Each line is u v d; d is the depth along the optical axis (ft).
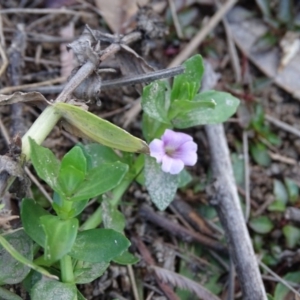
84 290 0.35
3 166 0.27
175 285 0.36
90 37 0.35
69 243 0.26
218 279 0.37
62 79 0.42
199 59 0.33
